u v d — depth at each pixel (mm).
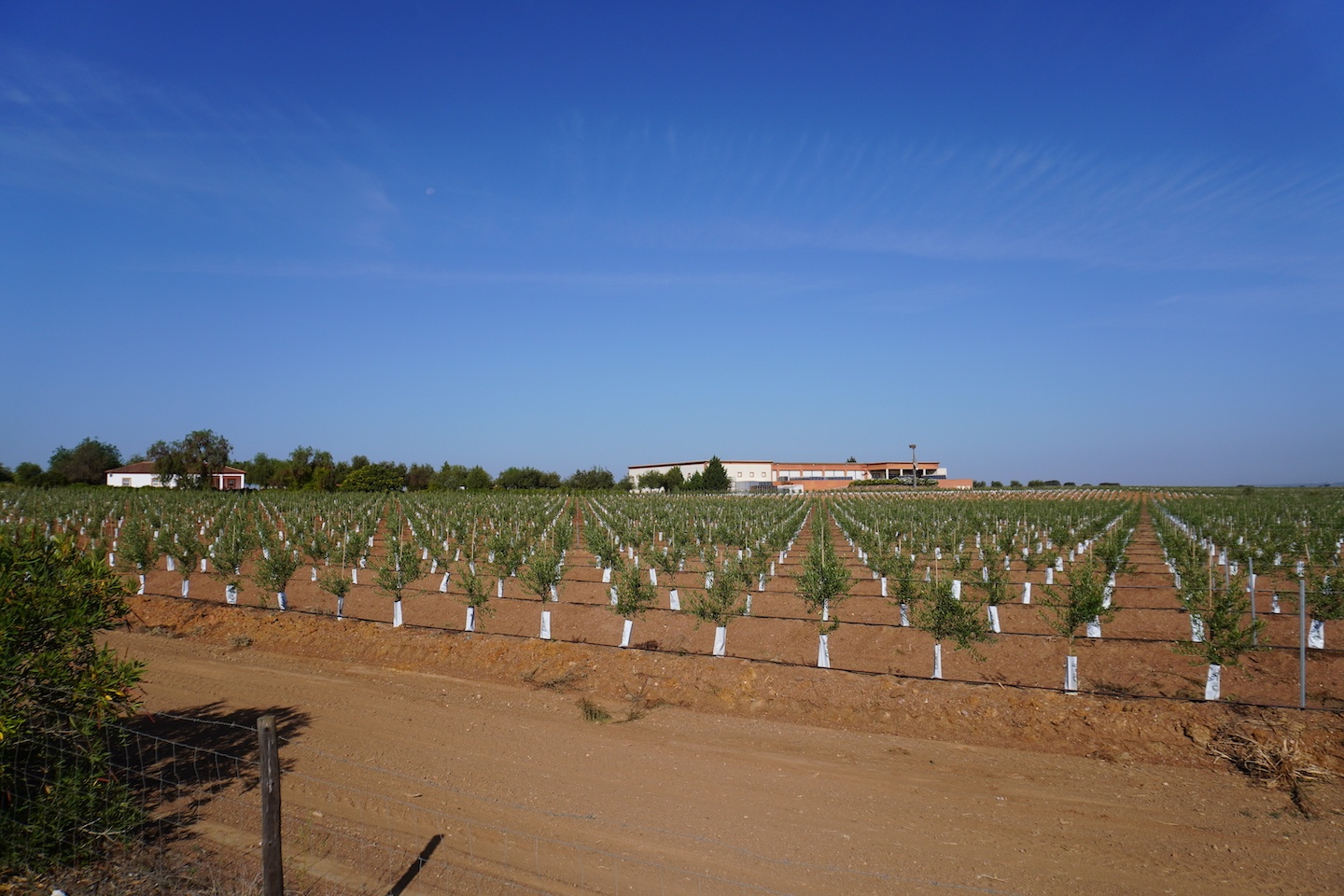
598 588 23094
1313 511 38438
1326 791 8477
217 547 21031
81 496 57469
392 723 10945
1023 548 30984
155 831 7289
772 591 21375
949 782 8898
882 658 14867
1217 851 7195
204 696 12305
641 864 6840
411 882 6449
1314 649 14094
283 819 7641
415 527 36344
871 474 134250
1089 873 6781
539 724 10969
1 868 6129
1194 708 10133
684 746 10109
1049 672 13609
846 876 6652
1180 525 43688
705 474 101938
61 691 6707
